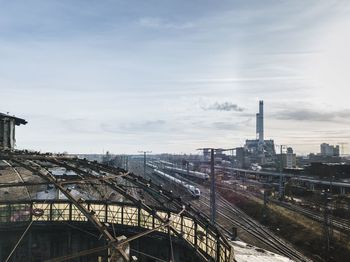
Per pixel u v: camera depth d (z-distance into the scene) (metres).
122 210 34.34
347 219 64.44
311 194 89.62
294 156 160.12
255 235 60.28
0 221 33.25
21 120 42.03
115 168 31.42
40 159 25.33
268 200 85.69
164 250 31.30
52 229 33.69
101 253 32.03
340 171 105.56
